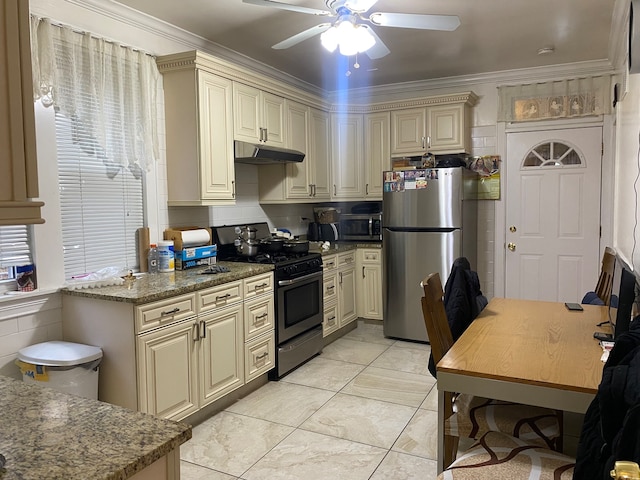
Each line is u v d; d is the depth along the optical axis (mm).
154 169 3268
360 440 2662
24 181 931
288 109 4168
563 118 4461
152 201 3266
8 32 902
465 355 1813
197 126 3193
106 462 938
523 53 4031
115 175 3074
